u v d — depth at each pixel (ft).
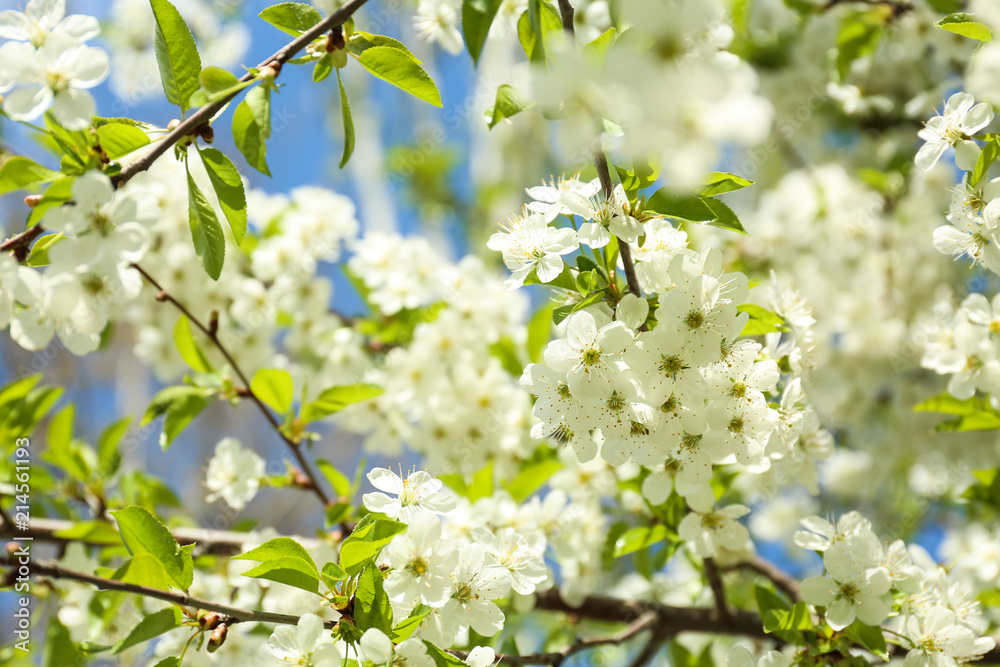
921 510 3.86
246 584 2.76
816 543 2.50
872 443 3.70
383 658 2.31
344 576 2.36
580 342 2.35
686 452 2.40
